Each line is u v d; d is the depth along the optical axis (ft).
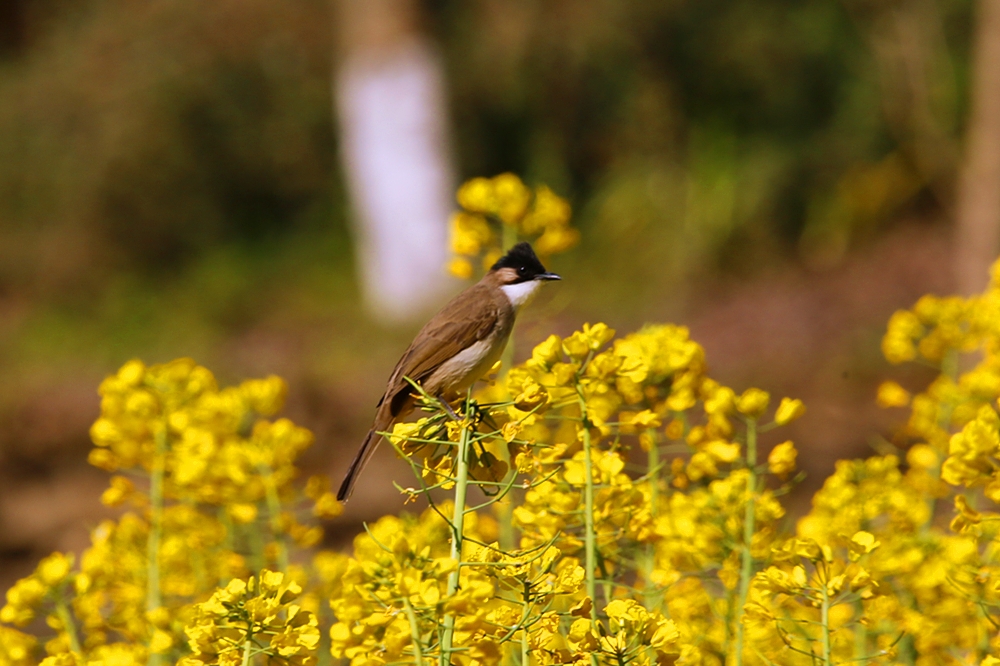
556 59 68.33
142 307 69.82
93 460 16.96
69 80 72.13
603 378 13.43
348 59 65.51
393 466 42.45
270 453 16.49
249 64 72.69
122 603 15.97
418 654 10.06
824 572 12.21
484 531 16.74
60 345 67.00
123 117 71.31
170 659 15.52
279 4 70.69
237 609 11.21
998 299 17.58
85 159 71.72
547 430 15.90
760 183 64.75
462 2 71.31
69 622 14.48
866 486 15.44
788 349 53.83
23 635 14.35
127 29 72.13
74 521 42.65
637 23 66.90
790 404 14.85
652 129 67.92
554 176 69.26
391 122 64.54
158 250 73.36
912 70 61.87
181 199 73.00
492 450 15.78
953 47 64.59
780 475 14.87
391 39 64.08
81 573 15.20
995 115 49.98
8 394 56.80
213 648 11.49
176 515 16.55
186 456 16.37
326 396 52.49
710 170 65.31
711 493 14.38
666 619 11.64
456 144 70.13
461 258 21.86
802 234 64.64
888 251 62.64
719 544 14.14
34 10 78.28
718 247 63.31
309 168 74.43
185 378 17.34
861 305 57.26
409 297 65.16
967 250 50.83
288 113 73.41
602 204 66.44
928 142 61.82
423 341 18.30
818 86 67.82
